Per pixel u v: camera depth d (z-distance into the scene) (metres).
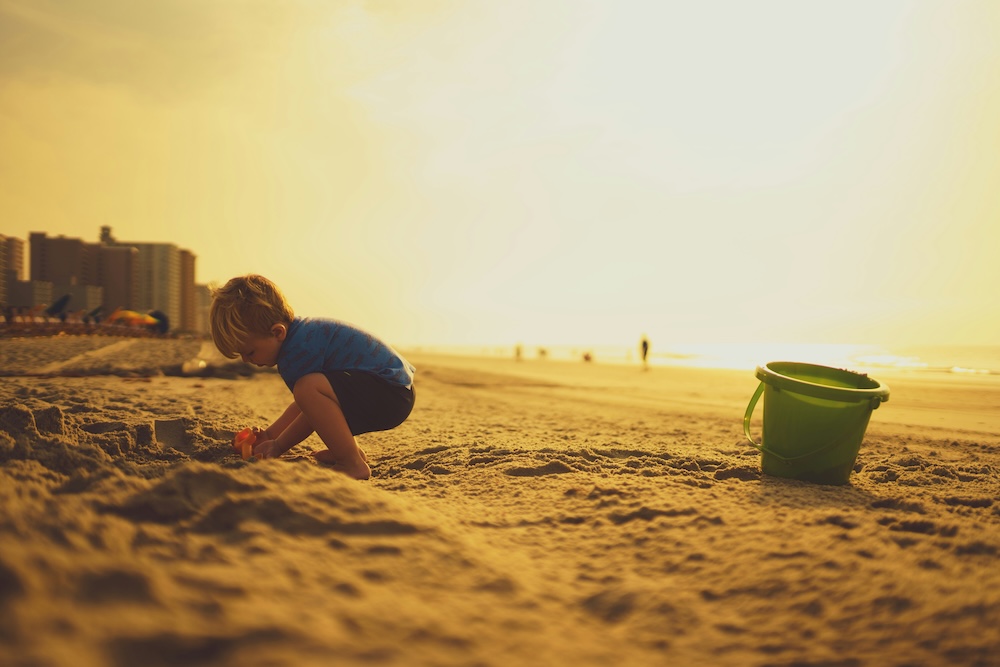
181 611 1.42
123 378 9.48
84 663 1.17
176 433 4.41
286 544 1.95
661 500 2.93
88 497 2.10
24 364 10.74
